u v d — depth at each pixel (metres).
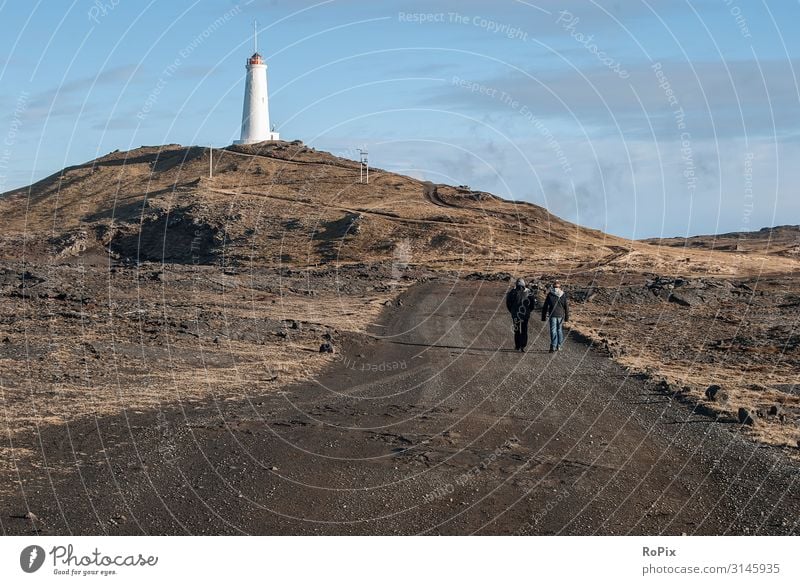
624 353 23.42
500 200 127.06
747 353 24.36
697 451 12.04
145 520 8.68
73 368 17.55
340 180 128.38
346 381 18.28
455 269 77.12
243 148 142.88
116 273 45.44
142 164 146.75
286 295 42.72
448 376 19.16
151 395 15.38
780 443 12.55
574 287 49.16
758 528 8.77
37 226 119.50
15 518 8.59
